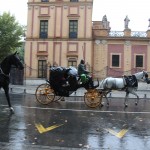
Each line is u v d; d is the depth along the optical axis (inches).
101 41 1870.1
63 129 457.1
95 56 1872.5
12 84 1807.3
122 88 795.4
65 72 739.4
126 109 731.4
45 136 407.2
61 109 690.8
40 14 1870.1
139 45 1851.6
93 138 404.5
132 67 1847.9
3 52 2016.5
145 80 810.2
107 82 791.1
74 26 1856.5
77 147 357.7
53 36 1859.0
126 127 488.1
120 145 373.7
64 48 1854.1
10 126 470.3
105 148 358.0
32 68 1856.5
